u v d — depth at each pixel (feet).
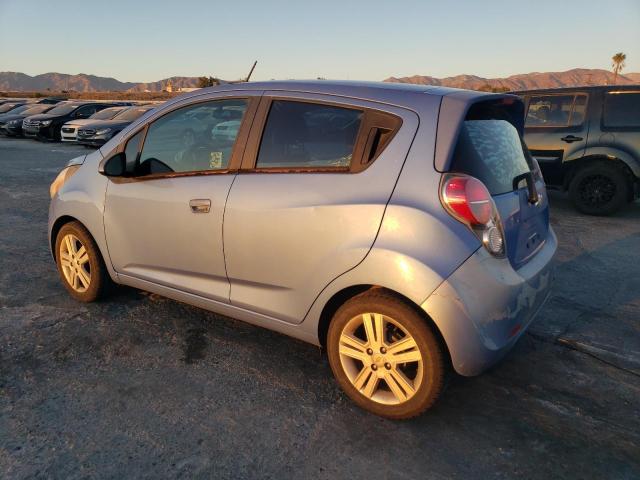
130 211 11.62
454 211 7.91
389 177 8.38
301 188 9.14
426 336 8.16
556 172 26.09
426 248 7.89
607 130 24.47
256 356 11.07
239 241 9.88
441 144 8.15
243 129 10.12
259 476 7.59
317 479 7.57
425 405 8.51
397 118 8.57
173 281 11.35
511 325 8.42
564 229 22.61
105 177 12.24
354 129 8.91
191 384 9.93
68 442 8.17
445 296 7.77
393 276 8.05
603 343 11.96
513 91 27.40
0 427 8.46
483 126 8.99
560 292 15.08
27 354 10.87
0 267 16.37
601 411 9.37
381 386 9.25
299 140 9.42
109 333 11.92
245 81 10.75
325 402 9.47
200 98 10.91
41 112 74.43
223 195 10.05
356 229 8.44
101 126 56.54
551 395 9.89
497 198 8.46
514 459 8.07
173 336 11.87
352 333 9.07
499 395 9.85
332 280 8.79
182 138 10.97
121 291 14.30
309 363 10.84
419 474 7.72
